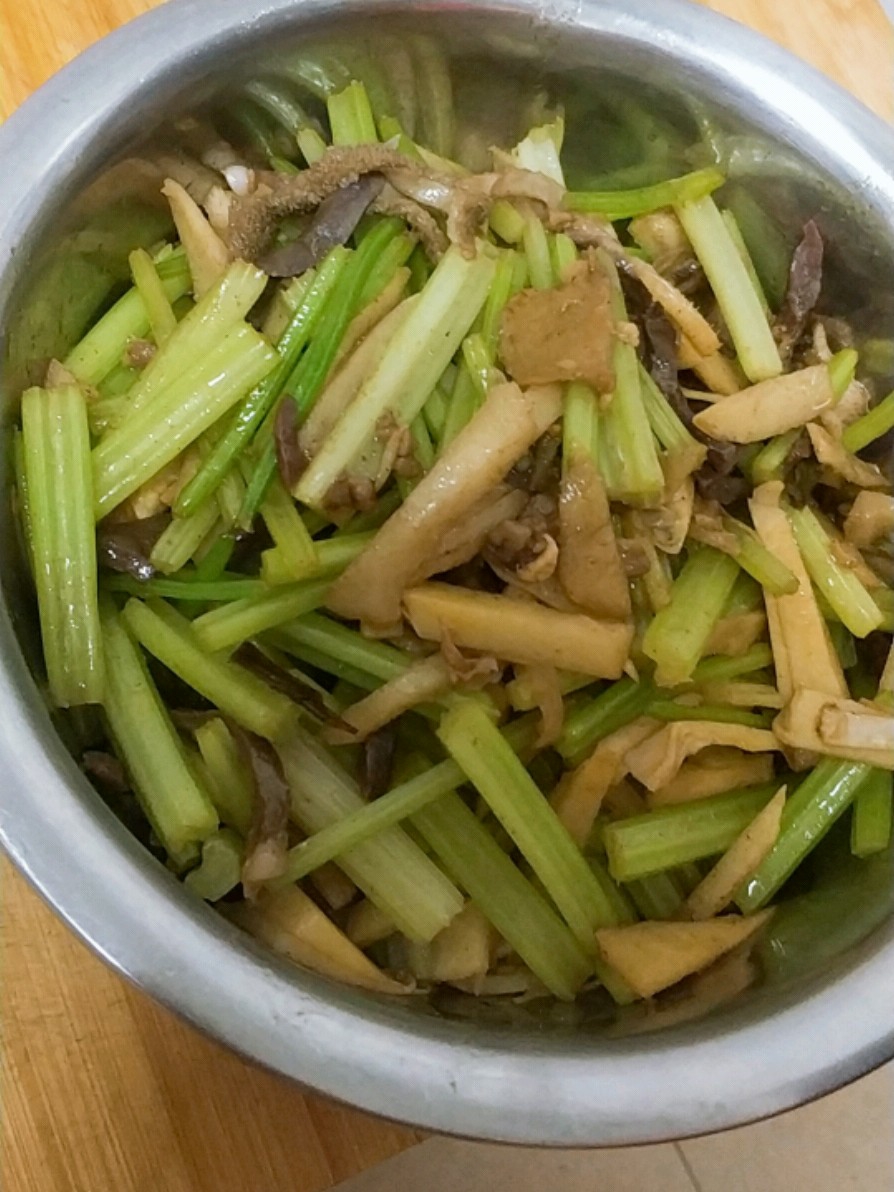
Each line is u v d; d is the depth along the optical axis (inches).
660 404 7.7
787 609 7.7
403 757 7.4
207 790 6.8
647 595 7.4
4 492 6.4
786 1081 5.5
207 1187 6.6
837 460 8.0
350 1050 5.2
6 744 5.3
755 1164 9.5
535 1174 8.9
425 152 8.3
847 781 7.4
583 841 7.4
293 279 7.3
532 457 7.2
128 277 7.7
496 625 6.8
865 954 6.1
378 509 7.1
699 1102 5.4
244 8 7.0
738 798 7.6
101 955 5.1
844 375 8.0
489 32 7.6
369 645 7.1
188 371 6.9
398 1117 5.1
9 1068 6.5
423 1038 5.3
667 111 8.1
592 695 7.5
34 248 6.4
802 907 7.3
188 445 6.9
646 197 8.3
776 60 7.7
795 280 8.3
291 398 7.0
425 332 7.2
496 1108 5.2
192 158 7.6
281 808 6.7
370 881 6.9
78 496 6.5
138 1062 6.7
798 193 8.1
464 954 7.0
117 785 6.7
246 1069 6.8
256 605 6.8
